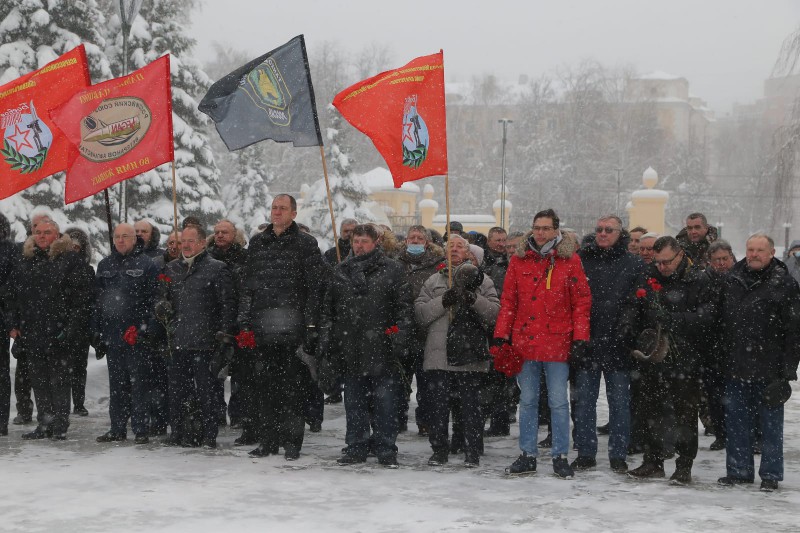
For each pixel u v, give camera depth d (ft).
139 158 30.40
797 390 44.04
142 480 22.70
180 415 28.30
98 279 29.43
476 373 25.48
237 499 20.65
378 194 151.53
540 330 24.21
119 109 30.55
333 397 39.11
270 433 26.50
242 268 26.99
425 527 18.33
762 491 22.57
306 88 29.17
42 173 32.27
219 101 29.32
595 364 25.29
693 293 23.82
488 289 26.05
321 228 127.13
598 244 25.62
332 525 18.40
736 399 23.41
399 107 28.09
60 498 20.65
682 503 20.88
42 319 29.32
